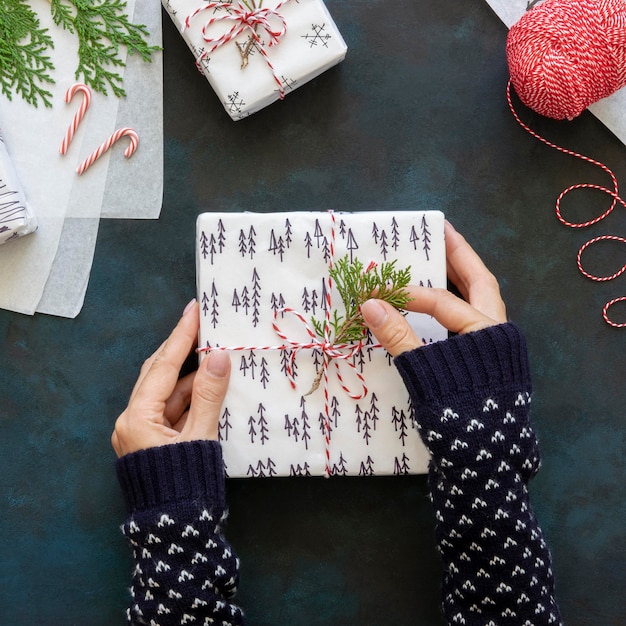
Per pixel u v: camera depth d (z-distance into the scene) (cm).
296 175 91
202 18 84
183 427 80
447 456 72
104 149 89
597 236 92
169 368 80
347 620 89
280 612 89
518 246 92
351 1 91
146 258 90
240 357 80
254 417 80
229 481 89
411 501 90
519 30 82
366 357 80
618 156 92
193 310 82
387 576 89
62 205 89
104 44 89
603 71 81
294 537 89
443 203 92
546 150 92
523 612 73
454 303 77
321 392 80
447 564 77
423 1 91
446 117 92
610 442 91
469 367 73
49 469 89
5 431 89
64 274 89
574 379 91
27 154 89
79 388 90
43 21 89
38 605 88
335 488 90
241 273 80
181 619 72
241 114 86
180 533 72
